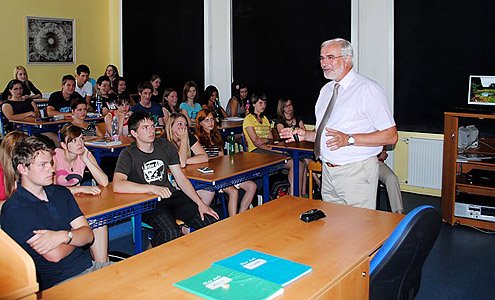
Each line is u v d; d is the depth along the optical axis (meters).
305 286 1.80
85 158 3.52
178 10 8.09
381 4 6.04
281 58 7.04
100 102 7.34
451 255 4.21
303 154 5.36
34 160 2.36
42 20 8.34
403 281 2.19
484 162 4.84
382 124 3.15
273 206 2.80
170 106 7.09
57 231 2.40
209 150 4.86
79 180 3.61
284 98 5.83
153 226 3.56
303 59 6.84
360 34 6.25
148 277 1.88
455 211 4.90
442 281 3.73
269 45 7.13
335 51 3.19
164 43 8.37
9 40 8.01
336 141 3.01
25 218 2.36
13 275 1.44
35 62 8.33
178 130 4.22
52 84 8.60
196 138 4.51
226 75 7.65
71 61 8.79
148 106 6.64
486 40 5.48
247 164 4.31
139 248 3.33
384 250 2.07
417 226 2.06
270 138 5.69
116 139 5.38
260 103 5.84
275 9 7.00
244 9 7.31
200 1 7.80
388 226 2.46
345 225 2.47
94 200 3.14
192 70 8.08
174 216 3.75
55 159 3.55
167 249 2.16
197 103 7.16
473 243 4.47
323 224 2.49
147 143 3.58
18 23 8.08
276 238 2.29
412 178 6.05
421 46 5.87
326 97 3.42
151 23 8.48
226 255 2.09
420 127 6.00
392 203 4.85
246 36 7.35
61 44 8.62
